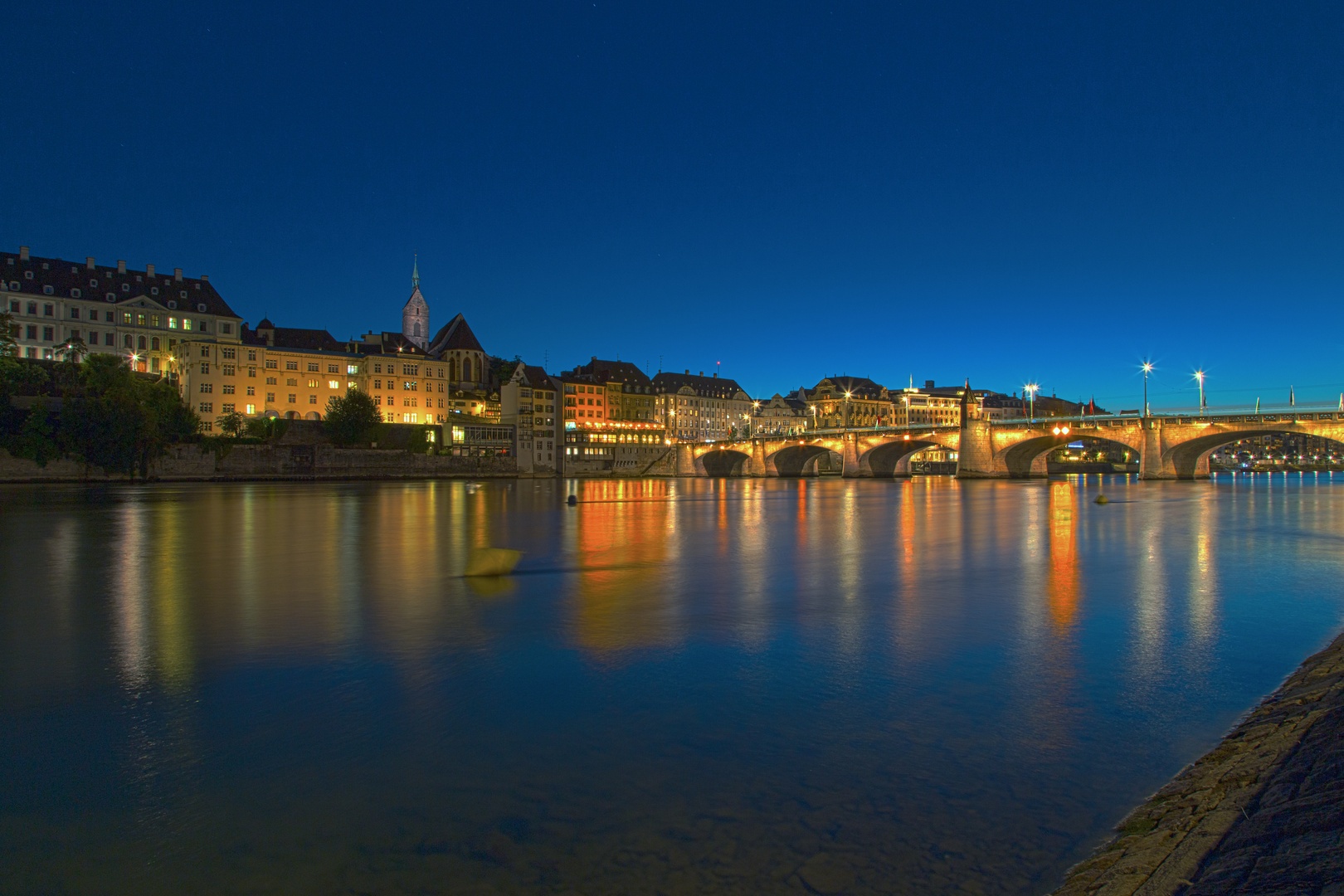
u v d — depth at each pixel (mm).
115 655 18875
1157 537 49875
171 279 145625
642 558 38719
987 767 11789
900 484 162375
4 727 13828
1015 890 8375
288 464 134500
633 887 8586
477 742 13000
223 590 28750
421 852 9422
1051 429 154875
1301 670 17188
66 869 9125
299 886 8727
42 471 107938
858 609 24875
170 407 121938
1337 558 38688
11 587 29141
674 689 15945
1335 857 7121
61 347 124562
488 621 22891
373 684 16328
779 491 126625
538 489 127062
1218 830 8727
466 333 195250
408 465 151000
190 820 10320
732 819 10172
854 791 10961
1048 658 18422
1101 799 10656
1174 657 18469
